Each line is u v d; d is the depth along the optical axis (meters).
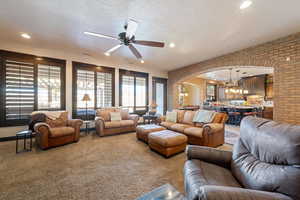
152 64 5.50
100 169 2.07
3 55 3.37
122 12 2.21
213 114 3.45
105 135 3.89
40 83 3.83
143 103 6.12
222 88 9.48
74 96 4.37
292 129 0.97
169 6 2.05
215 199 0.74
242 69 6.00
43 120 3.27
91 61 4.70
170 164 2.24
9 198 1.45
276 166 0.95
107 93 5.09
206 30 2.75
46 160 2.35
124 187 1.65
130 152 2.74
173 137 2.57
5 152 2.68
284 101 2.98
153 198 1.09
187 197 1.14
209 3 1.97
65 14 2.27
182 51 3.90
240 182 1.14
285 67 2.98
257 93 7.54
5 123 3.40
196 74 5.32
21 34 3.00
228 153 1.50
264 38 3.09
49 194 1.52
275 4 1.97
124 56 4.52
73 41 3.36
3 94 3.38
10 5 2.04
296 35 2.84
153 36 3.01
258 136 1.19
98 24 2.57
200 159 1.50
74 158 2.44
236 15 2.25
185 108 7.51
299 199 0.76
